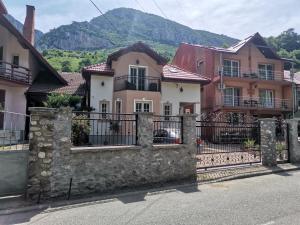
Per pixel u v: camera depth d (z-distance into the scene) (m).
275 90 29.14
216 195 7.46
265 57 28.77
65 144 7.33
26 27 23.42
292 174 10.51
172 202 6.85
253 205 6.47
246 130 12.88
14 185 7.23
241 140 12.80
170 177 9.03
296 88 29.09
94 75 19.31
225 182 9.12
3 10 18.91
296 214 5.80
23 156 7.38
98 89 19.33
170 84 21.14
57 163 7.20
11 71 17.61
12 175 7.23
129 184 8.23
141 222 5.48
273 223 5.29
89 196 7.33
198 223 5.36
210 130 12.36
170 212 6.07
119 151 8.12
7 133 10.33
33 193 6.93
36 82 21.08
